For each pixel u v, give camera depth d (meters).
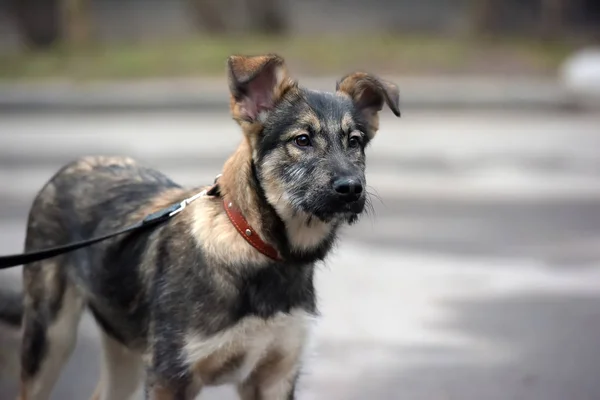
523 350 9.27
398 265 11.98
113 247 6.84
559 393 8.33
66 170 7.51
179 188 7.19
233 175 6.45
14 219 13.70
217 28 34.50
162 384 6.35
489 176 17.23
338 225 6.66
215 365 6.37
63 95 24.28
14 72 27.50
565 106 24.45
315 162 6.44
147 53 28.97
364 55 28.22
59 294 7.19
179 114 24.03
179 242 6.45
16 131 21.45
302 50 28.66
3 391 8.16
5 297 8.34
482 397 8.24
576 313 10.28
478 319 10.09
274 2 34.53
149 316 6.53
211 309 6.23
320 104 6.66
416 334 9.66
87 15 32.06
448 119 23.58
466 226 13.82
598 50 29.94
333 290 11.00
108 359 7.36
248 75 6.52
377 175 17.23
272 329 6.38
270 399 6.69
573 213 14.64
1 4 35.31
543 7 34.53
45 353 7.19
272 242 6.32
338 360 9.01
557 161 18.52
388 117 23.77
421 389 8.39
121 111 24.19
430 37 32.84
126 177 7.34
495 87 24.98
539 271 11.74
